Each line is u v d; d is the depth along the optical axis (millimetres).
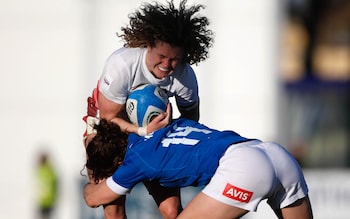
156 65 20469
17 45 64625
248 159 19531
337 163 68625
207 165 19734
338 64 73125
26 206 64125
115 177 20266
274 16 62375
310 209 20516
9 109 64875
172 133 20328
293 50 71750
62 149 63906
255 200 19641
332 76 71625
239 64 62219
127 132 20828
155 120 20531
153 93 20766
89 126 21500
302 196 20266
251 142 20219
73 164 63406
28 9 64062
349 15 74000
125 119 21266
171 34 20109
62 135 63969
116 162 20828
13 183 64562
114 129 20828
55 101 64062
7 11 64562
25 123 64562
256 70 62344
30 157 64375
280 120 63562
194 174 19844
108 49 62781
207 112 61906
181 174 19859
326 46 74875
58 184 61000
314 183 46062
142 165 19922
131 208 43312
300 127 68938
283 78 67812
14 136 64750
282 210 20297
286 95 68938
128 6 62031
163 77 20703
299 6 72625
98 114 21641
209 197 19594
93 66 63062
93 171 20969
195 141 20016
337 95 70625
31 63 64375
